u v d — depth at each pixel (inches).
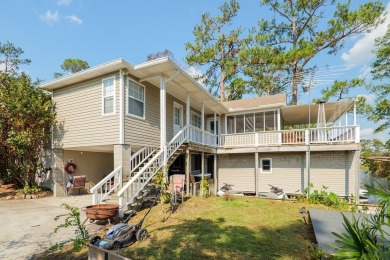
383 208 93.0
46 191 428.5
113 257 119.4
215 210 282.2
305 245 178.9
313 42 773.9
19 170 437.7
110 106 343.3
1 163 463.2
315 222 220.7
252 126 605.9
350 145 431.5
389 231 164.2
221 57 991.6
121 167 319.6
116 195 276.4
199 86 406.3
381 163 671.8
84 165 457.4
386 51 798.5
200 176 526.6
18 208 309.4
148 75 360.2
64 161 415.2
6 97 382.0
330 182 479.2
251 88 994.7
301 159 509.4
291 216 267.6
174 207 287.6
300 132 494.0
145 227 215.6
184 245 172.6
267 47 797.9
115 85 338.0
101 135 346.3
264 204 331.0
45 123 392.5
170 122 468.4
